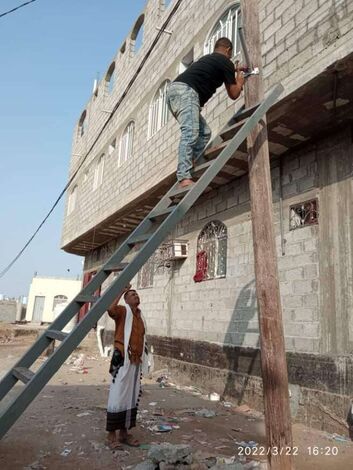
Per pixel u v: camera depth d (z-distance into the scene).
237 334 7.46
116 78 14.62
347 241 5.55
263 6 6.52
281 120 5.91
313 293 5.94
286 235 6.64
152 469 3.71
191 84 4.32
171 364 9.55
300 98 5.46
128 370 4.57
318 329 5.75
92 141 16.31
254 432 5.28
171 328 9.88
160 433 5.04
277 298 3.97
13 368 2.81
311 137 6.34
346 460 4.25
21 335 19.69
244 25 4.79
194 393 7.96
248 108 4.50
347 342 5.30
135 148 11.72
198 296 8.96
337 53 4.84
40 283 37.50
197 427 5.41
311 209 6.25
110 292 2.83
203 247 9.14
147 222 3.76
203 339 8.47
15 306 35.94
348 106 5.55
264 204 4.17
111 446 4.42
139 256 3.04
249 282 7.44
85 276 19.31
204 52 8.62
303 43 5.49
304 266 6.18
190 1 9.60
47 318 36.84
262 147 4.31
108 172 13.80
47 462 4.00
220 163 3.73
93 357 13.50
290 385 5.97
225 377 7.51
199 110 4.37
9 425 2.23
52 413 5.91
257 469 3.81
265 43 6.30
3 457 4.11
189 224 9.82
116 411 4.45
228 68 4.50
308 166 6.45
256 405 6.60
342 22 4.92
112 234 15.26
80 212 16.33
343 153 5.87
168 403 6.90
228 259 8.13
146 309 11.46
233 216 8.23
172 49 10.27
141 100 11.91
